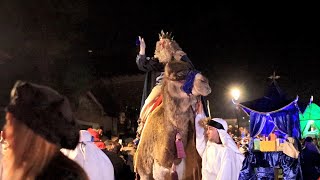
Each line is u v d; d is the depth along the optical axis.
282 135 7.08
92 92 26.34
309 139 7.76
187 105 6.30
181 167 6.30
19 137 2.11
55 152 2.15
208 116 6.82
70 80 20.64
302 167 7.22
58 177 2.08
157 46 7.36
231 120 24.42
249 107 7.24
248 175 6.72
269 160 6.91
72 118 2.26
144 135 6.58
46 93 2.22
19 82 2.27
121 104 29.33
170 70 6.32
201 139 6.32
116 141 11.12
